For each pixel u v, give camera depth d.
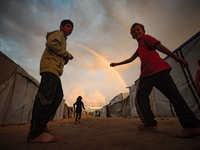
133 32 1.90
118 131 1.70
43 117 1.25
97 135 1.45
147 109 1.53
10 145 1.06
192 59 3.91
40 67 1.54
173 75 4.69
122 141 1.06
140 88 1.57
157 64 1.42
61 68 1.68
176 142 0.92
